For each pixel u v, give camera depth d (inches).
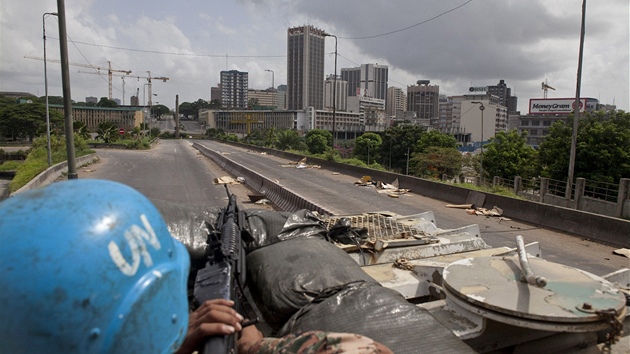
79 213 42.3
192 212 120.6
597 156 1130.7
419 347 73.7
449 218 567.2
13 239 39.3
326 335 60.0
